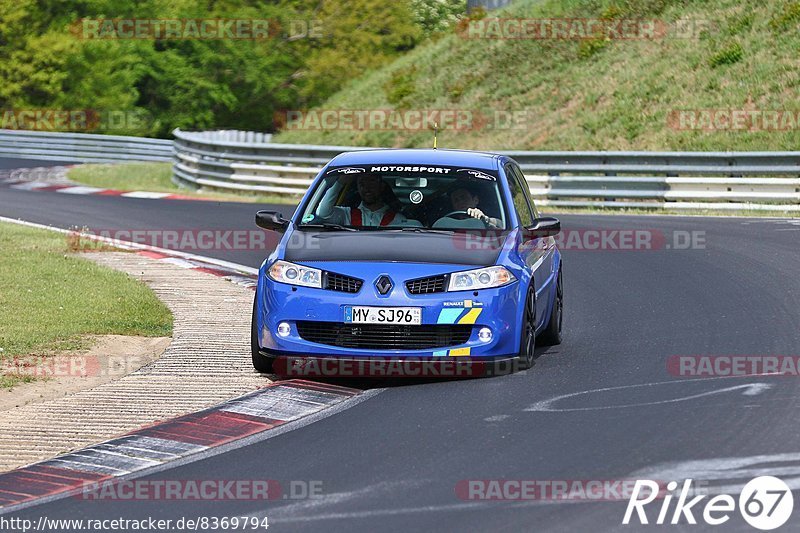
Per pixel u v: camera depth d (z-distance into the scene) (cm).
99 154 14875
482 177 3422
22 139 15075
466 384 3039
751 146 10256
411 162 3475
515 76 14138
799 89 10831
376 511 2020
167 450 2495
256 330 3155
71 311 4175
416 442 2481
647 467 2244
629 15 13938
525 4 16138
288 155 9706
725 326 3806
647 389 2923
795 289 4491
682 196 8119
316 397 2941
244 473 2295
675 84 11900
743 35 12200
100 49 19188
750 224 6925
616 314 4128
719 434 2467
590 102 12431
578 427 2562
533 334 3228
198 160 10700
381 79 16725
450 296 3006
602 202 8356
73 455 2480
